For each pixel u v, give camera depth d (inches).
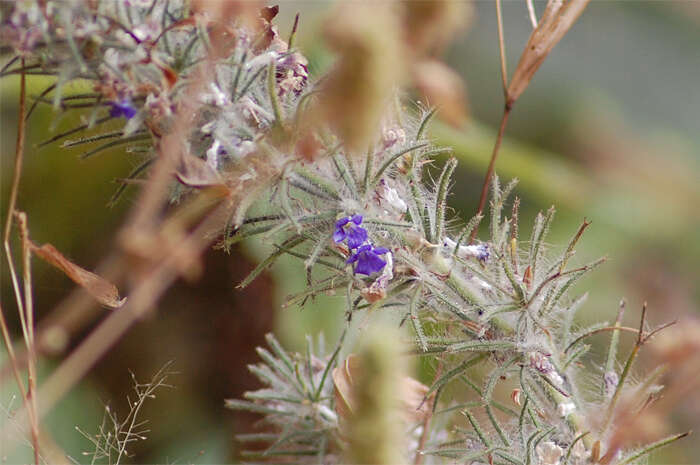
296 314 19.4
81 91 15.8
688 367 16.2
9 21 14.9
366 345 14.4
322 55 16.7
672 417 18.8
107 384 19.2
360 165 15.6
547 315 16.1
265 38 15.6
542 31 17.0
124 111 15.2
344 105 14.4
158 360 19.3
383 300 15.8
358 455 14.3
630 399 16.1
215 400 19.4
